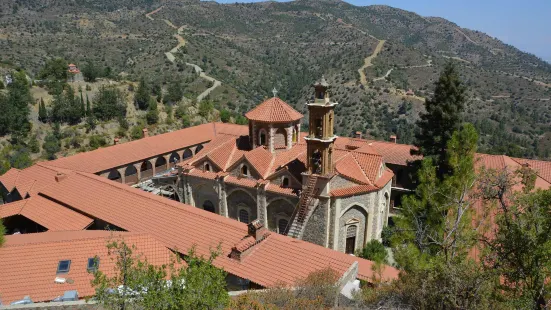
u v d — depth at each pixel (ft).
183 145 222.69
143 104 327.26
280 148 151.12
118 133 293.84
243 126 238.07
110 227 129.70
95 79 348.18
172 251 109.50
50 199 149.89
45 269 96.58
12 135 258.16
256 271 98.02
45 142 264.31
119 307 61.41
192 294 57.26
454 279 58.23
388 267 114.62
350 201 132.36
